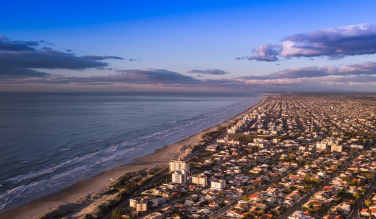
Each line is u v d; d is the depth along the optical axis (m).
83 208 169.50
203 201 181.00
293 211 168.12
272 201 178.38
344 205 170.75
